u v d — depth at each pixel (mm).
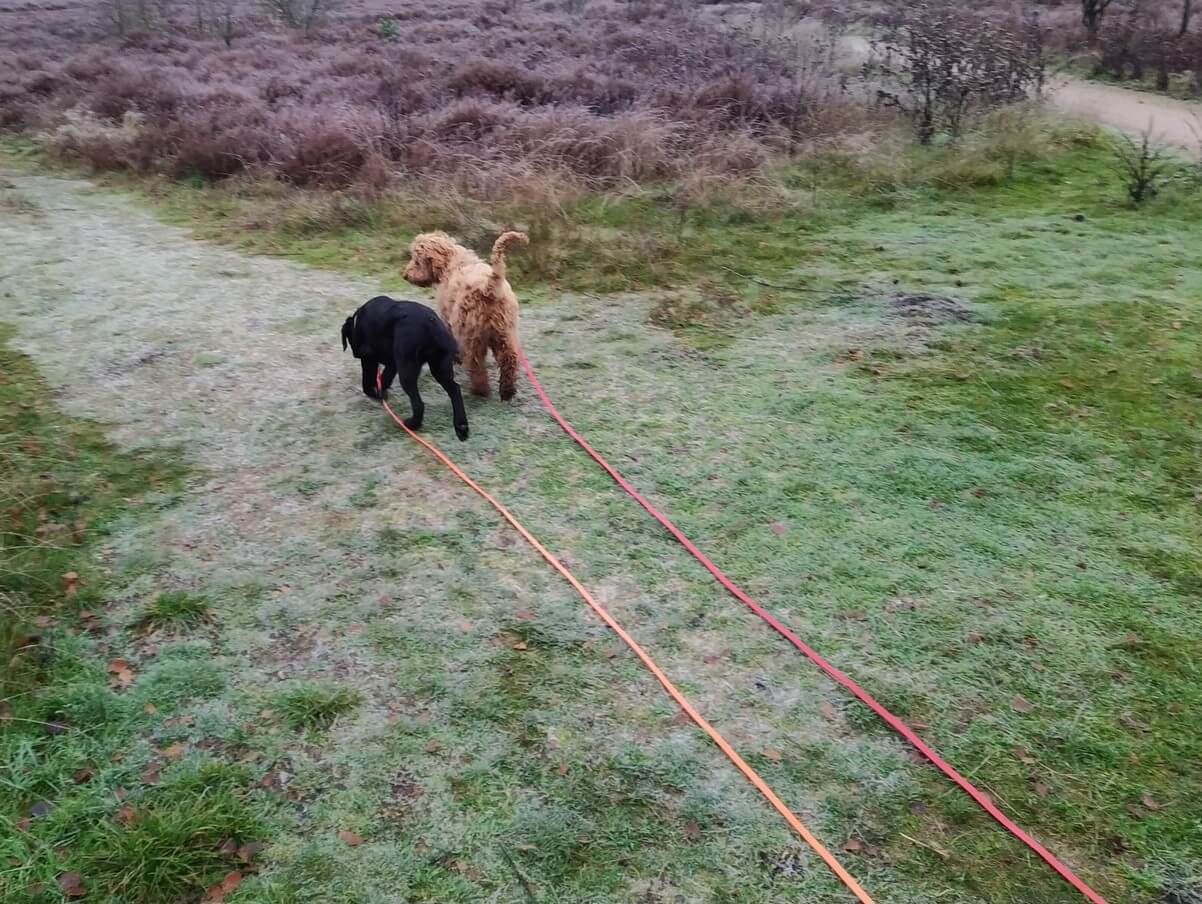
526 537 4121
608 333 6457
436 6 23734
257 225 9188
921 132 11109
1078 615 3621
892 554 4004
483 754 2975
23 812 2729
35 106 14773
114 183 11281
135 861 2545
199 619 3576
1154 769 2930
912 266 7652
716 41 15750
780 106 11891
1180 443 4859
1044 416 5172
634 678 3316
